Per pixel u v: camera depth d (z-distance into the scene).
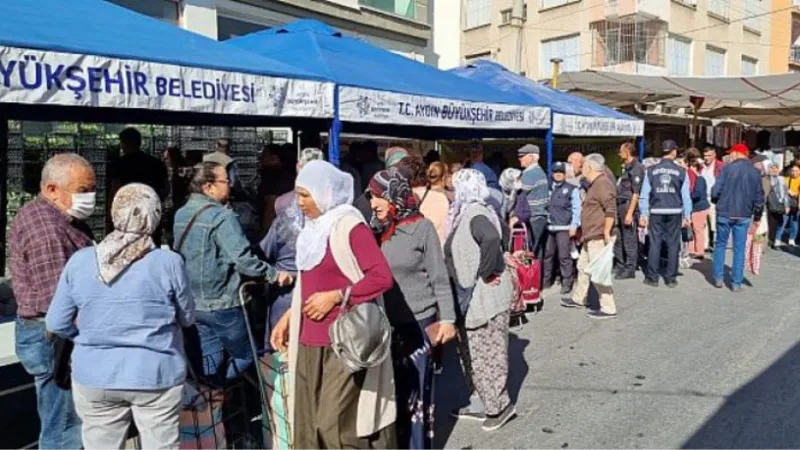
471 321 4.18
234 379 3.84
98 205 7.08
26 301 3.15
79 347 2.77
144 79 3.68
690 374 5.25
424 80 6.95
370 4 13.62
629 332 6.50
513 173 8.08
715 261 8.55
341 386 2.92
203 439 3.54
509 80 9.92
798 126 20.81
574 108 9.82
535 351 5.93
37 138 6.77
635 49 22.69
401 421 3.54
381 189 3.51
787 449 3.93
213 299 3.71
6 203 6.25
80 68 3.38
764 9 28.91
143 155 6.12
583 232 7.34
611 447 4.01
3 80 3.06
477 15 28.47
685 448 3.97
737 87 13.80
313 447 3.01
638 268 10.02
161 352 2.79
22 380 3.99
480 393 4.30
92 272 2.72
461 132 9.50
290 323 3.22
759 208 8.48
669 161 8.48
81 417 2.84
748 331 6.43
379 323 2.87
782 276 9.35
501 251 4.17
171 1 9.31
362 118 5.31
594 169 7.20
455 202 4.20
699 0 24.61
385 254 3.49
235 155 9.12
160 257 2.80
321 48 6.15
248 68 4.35
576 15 24.25
